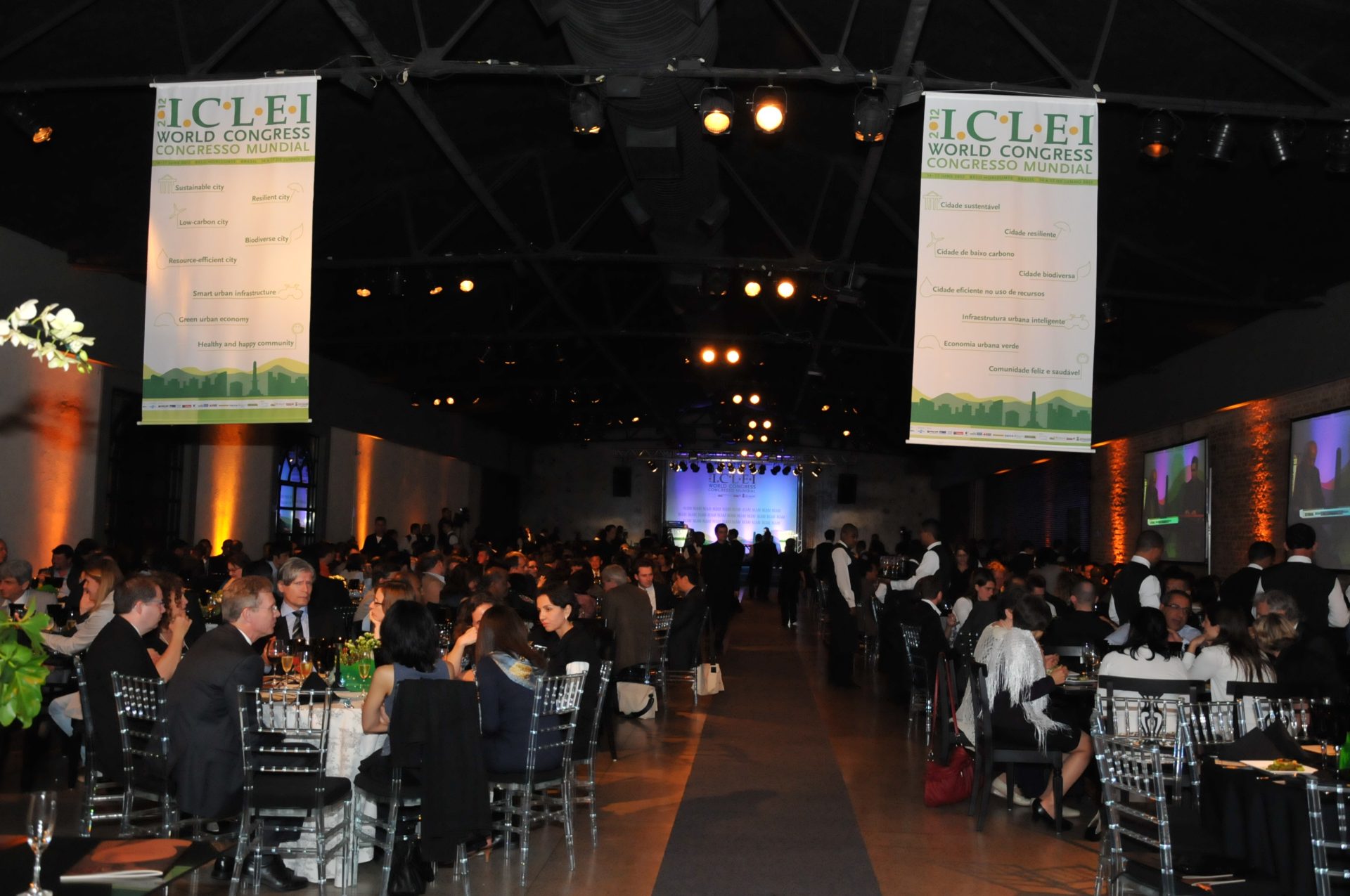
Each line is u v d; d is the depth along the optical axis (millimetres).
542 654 6840
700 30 7738
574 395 26016
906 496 35750
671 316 19297
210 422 7152
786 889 5176
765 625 20969
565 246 12680
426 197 12641
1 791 6660
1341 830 3746
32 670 2418
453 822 4602
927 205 7094
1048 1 7785
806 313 18250
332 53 9086
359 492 20812
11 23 7684
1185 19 7543
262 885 5059
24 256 10664
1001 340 7020
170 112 7316
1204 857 4363
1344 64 7465
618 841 6012
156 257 7250
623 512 35906
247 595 4938
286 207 7227
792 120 10961
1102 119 9234
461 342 17359
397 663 5012
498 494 32375
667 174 9891
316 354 18250
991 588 9242
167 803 4926
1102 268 11547
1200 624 8898
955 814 6742
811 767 8133
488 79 9906
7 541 10734
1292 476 11633
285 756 4828
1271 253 10594
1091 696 6895
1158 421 15625
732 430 30734
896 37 8852
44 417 11242
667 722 10125
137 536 13086
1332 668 5930
